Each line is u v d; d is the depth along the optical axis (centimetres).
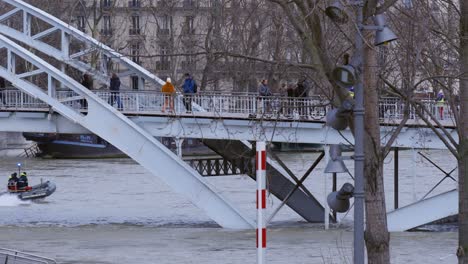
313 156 17838
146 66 14450
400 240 7850
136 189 13375
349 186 3678
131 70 9988
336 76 3575
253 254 7100
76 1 14975
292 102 8181
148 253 7225
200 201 8512
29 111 9088
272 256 6944
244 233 8250
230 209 8506
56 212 10762
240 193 12400
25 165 18588
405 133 8106
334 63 4281
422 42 4706
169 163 8550
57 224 9412
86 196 12531
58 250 7406
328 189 12606
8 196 11750
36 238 8175
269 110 7550
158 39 14075
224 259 6888
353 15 4244
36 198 11875
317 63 4047
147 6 15575
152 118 8688
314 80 5475
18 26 16512
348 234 8250
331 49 4678
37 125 9150
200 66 12975
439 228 8881
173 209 10950
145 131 8650
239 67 9556
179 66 13900
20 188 11919
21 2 9800
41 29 15700
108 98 8869
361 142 3584
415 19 4562
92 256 7081
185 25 12838
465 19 4397
